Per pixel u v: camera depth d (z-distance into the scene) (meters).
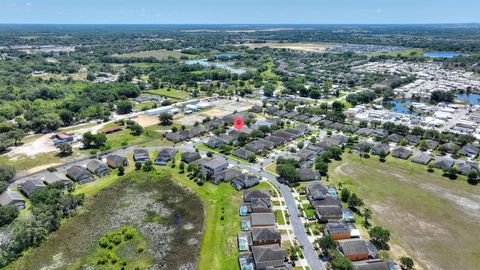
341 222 85.75
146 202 101.19
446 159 124.12
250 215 88.62
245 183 107.69
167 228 88.81
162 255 78.75
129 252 79.56
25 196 102.31
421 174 117.25
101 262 75.56
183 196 104.50
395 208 95.81
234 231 85.94
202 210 96.94
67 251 79.69
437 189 106.56
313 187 102.56
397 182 111.38
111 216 93.94
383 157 130.50
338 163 126.44
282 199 100.62
